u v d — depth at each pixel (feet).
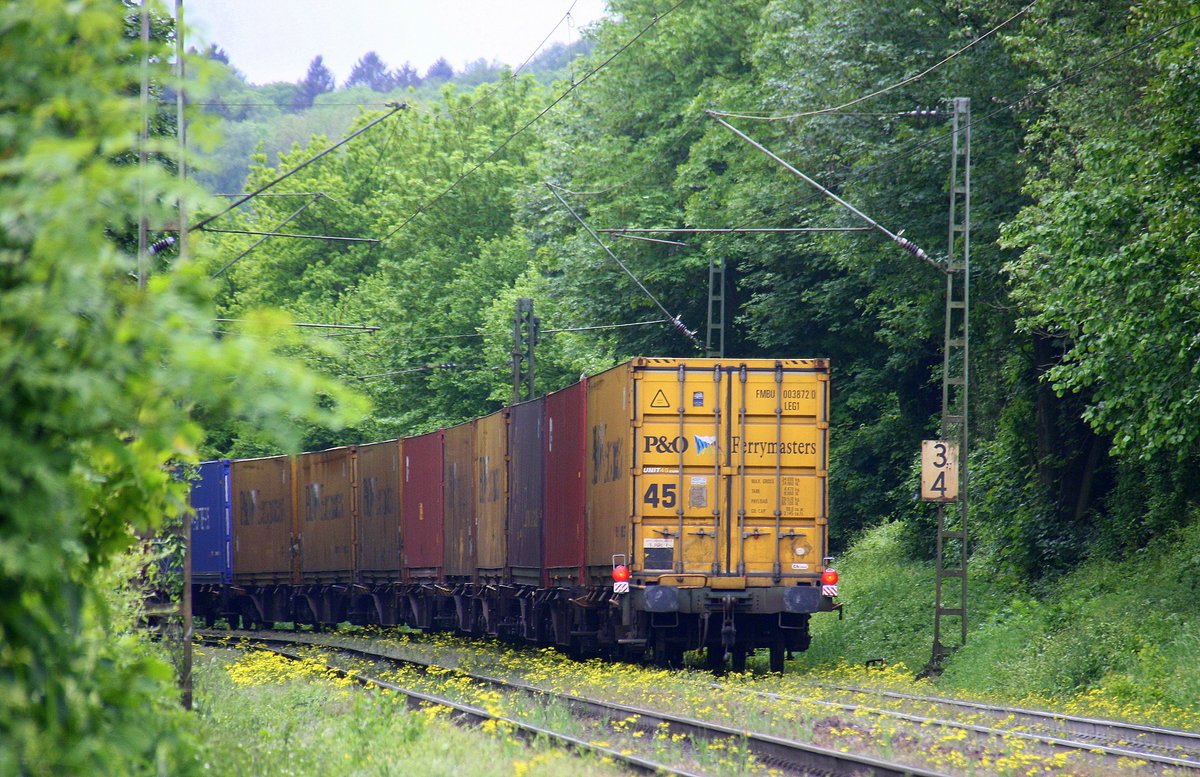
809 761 133.49
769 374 242.58
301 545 468.75
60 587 56.54
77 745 57.00
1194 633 218.79
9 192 50.29
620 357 496.64
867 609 335.67
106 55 56.65
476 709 179.32
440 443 376.07
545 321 633.20
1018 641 250.98
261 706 184.85
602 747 136.56
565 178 513.86
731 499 240.73
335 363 639.76
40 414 53.26
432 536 379.35
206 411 57.93
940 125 335.06
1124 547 298.76
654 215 471.62
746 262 453.58
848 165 358.84
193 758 72.49
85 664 60.39
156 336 52.70
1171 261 222.89
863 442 448.65
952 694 224.33
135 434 60.34
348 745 131.75
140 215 52.11
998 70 316.81
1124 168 230.68
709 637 254.27
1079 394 321.73
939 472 261.03
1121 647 225.35
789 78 367.86
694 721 158.81
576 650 299.99
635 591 239.71
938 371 380.17
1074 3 280.92
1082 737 159.84
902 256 340.59
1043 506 325.21
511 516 322.75
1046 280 252.42
